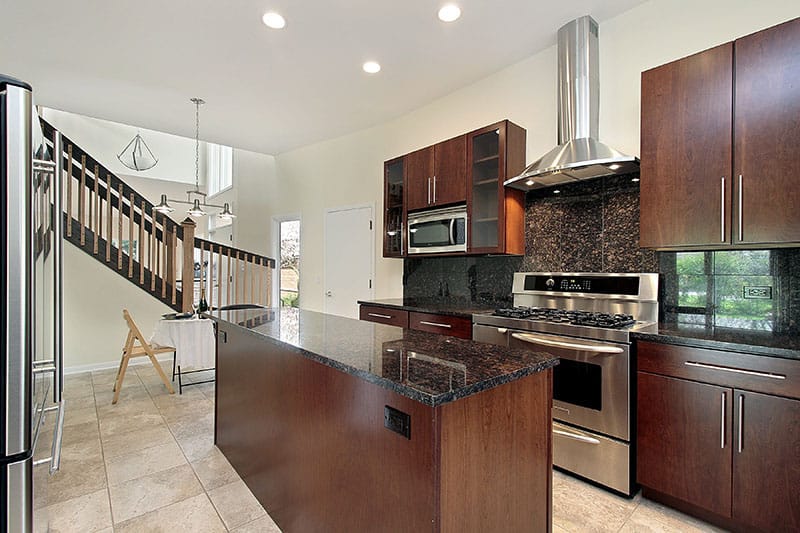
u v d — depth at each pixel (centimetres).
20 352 116
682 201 207
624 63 262
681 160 208
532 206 311
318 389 156
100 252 467
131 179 780
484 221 312
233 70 330
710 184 198
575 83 265
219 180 812
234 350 238
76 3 245
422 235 353
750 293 214
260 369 203
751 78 186
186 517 192
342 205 502
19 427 116
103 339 468
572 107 267
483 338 264
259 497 204
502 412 124
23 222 116
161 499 207
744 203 188
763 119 182
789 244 184
